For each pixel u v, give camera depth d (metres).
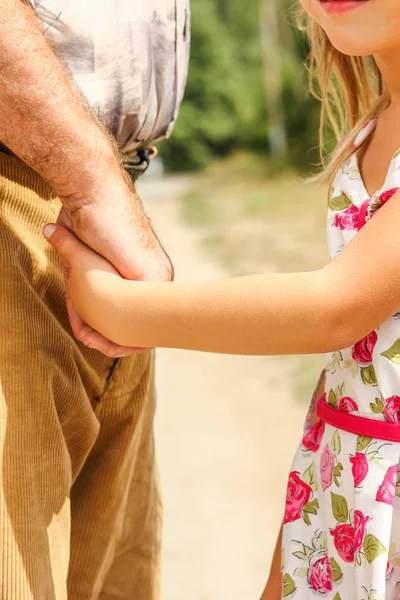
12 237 1.03
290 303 0.86
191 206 10.97
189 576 2.14
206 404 3.46
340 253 0.87
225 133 17.69
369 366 0.92
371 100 1.11
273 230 8.16
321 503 0.98
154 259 0.99
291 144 15.95
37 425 1.00
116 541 1.26
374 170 0.98
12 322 1.00
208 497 2.57
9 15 0.95
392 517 0.89
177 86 1.24
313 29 1.14
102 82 1.14
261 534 2.35
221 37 18.03
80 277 0.98
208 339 0.90
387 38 0.88
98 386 1.17
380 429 0.91
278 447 2.94
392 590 0.91
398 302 0.85
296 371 3.74
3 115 0.98
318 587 0.99
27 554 0.96
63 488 1.04
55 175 0.99
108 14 1.13
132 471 1.25
